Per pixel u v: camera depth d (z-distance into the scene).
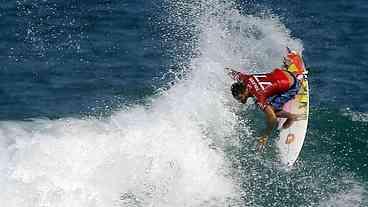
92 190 51.78
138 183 53.25
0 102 66.50
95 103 66.06
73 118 58.47
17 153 52.16
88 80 70.38
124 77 70.81
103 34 77.75
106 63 73.12
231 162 55.88
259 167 55.66
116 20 80.00
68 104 66.25
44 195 50.69
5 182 50.31
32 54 74.25
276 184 54.28
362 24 80.81
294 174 55.25
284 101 55.16
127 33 77.75
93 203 51.50
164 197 52.84
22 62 72.88
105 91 68.31
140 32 77.88
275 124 53.81
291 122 56.16
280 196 53.25
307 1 85.00
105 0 83.62
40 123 56.34
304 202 52.72
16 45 75.56
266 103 54.00
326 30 79.50
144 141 55.31
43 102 66.69
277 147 57.00
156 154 54.72
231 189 53.81
